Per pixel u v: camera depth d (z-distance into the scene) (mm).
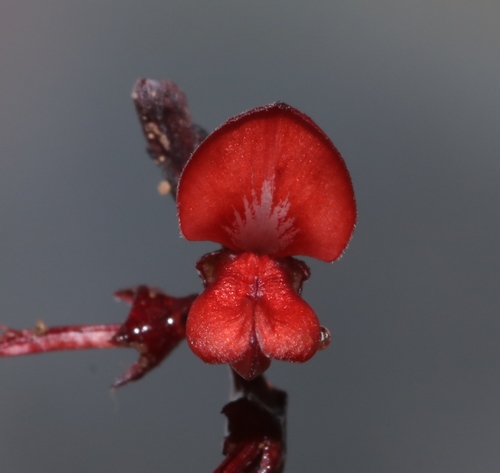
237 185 91
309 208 92
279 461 97
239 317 91
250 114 90
